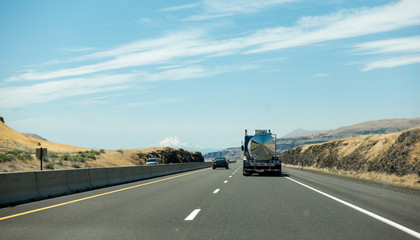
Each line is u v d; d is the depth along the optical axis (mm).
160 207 11719
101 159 63156
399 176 28719
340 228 8281
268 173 33812
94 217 9789
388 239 7184
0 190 12438
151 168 31594
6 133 69062
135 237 7375
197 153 142875
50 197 15258
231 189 18203
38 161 42531
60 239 7184
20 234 7645
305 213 10469
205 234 7656
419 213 10508
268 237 7375
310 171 42625
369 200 13617
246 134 34312
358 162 40875
